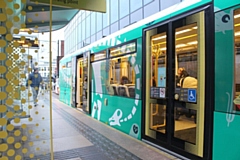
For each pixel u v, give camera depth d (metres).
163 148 4.07
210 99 3.13
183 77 3.64
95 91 7.31
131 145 4.39
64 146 4.25
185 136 3.57
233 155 2.79
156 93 4.30
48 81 2.92
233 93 2.82
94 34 12.38
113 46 6.02
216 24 3.06
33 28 2.58
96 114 7.20
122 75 5.54
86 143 4.49
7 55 2.12
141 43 4.74
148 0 7.42
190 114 3.47
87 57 7.99
